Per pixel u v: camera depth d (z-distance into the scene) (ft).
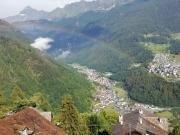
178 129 579.89
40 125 298.76
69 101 520.01
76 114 519.60
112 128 610.65
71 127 514.27
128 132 517.14
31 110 304.09
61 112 517.55
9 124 287.48
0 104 563.89
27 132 286.46
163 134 570.46
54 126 305.94
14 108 510.17
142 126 530.27
